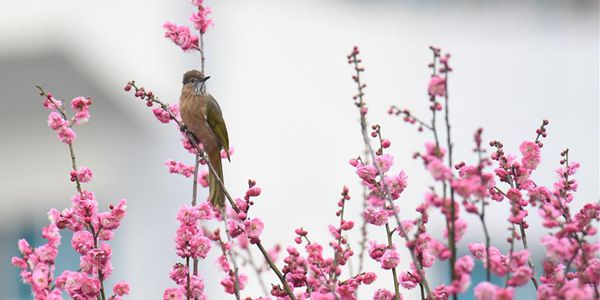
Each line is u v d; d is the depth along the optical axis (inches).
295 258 198.5
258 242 201.8
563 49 633.0
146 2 639.1
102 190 630.5
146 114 630.5
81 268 206.1
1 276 635.5
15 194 653.3
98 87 625.9
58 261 506.3
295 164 615.8
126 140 633.6
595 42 633.6
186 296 207.6
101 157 633.6
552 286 180.7
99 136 639.1
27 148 652.1
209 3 628.1
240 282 195.9
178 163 245.1
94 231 210.4
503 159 213.0
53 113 218.8
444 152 167.9
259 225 202.4
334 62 629.9
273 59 630.5
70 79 629.9
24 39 618.2
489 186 208.2
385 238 516.1
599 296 179.9
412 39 631.2
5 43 611.2
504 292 162.9
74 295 202.1
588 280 177.6
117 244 617.9
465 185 164.1
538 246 550.3
